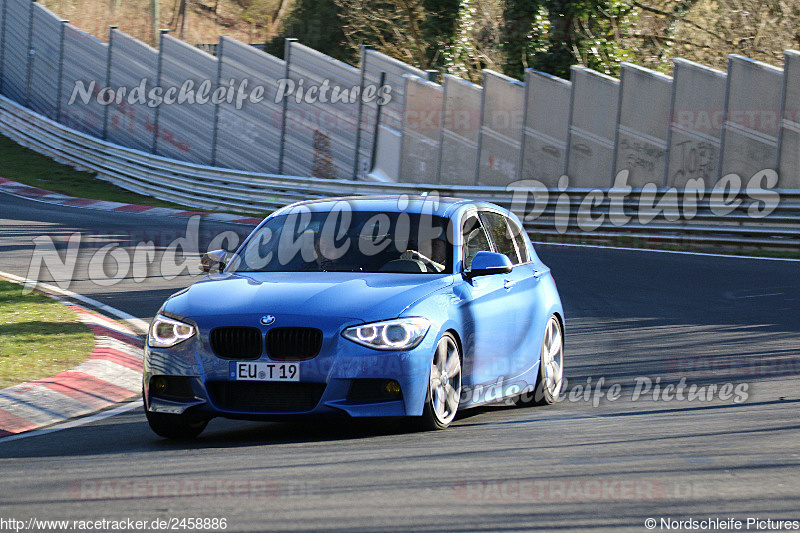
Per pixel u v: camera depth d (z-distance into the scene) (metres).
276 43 143.00
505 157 84.56
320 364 19.12
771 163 67.38
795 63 65.62
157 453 18.98
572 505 14.34
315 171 98.50
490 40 113.56
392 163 92.25
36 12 134.50
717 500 14.66
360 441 19.52
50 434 21.91
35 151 122.69
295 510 14.10
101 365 29.73
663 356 31.62
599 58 96.94
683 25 104.31
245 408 19.50
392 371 19.36
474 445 18.89
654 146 74.69
